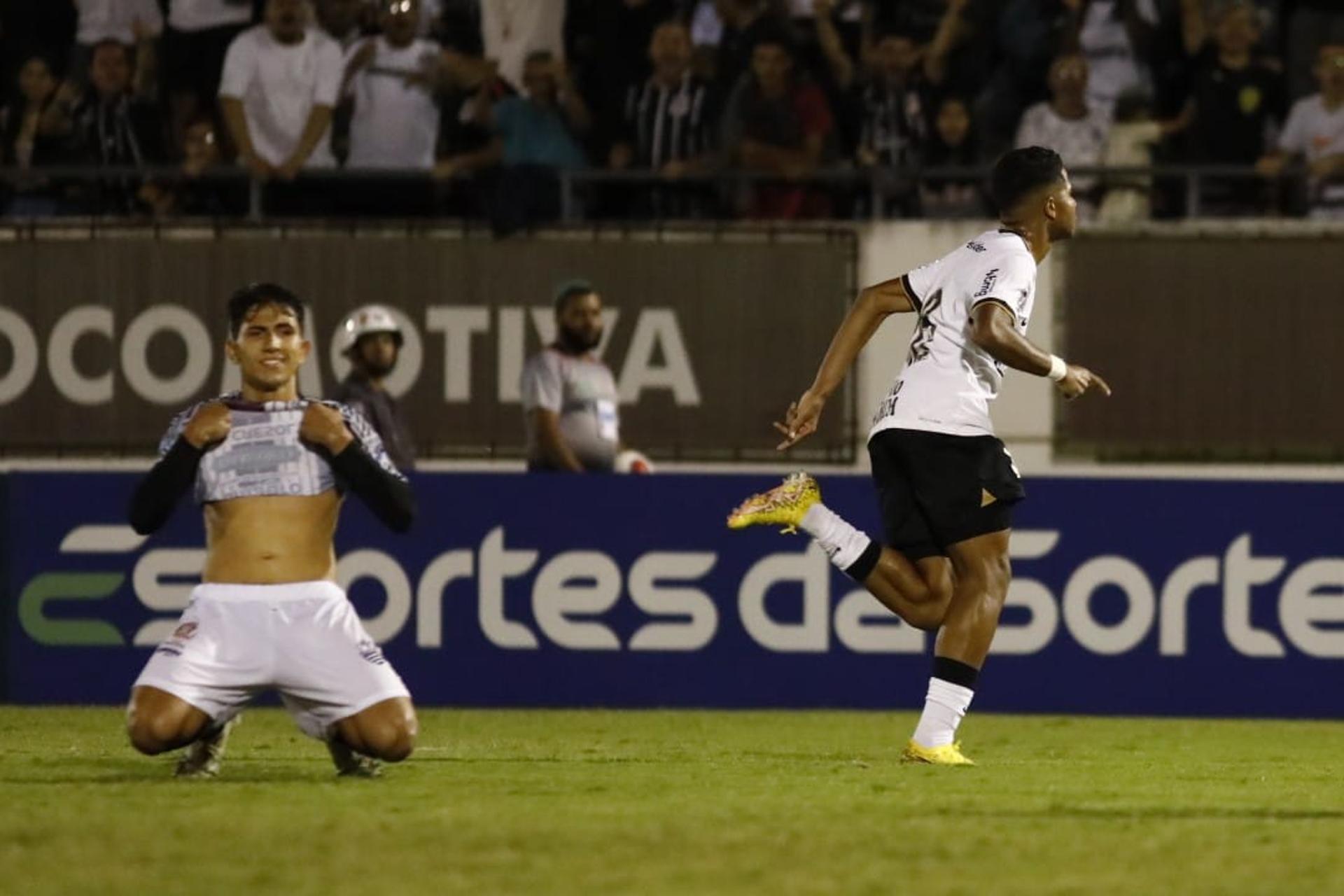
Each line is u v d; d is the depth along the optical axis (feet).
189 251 128.16
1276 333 127.65
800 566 109.91
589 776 69.97
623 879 47.83
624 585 110.22
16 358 128.57
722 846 52.70
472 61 134.82
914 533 74.02
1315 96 135.64
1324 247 127.24
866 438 127.34
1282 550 109.50
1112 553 109.60
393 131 135.23
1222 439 128.16
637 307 127.75
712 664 109.91
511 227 127.34
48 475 110.63
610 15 136.77
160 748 64.59
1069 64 133.49
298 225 127.85
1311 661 109.50
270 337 66.28
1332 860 51.57
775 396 127.75
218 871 48.60
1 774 69.56
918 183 132.26
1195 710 109.50
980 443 72.33
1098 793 66.39
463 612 110.22
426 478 110.22
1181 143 136.26
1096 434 128.47
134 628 110.73
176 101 137.08
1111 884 47.62
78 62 137.90
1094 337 128.16
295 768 71.92
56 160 136.77
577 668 110.22
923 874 48.78
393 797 62.39
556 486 110.01
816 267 127.44
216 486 66.18
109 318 128.57
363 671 66.18
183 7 137.08
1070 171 131.03
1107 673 109.70
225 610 65.36
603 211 135.95
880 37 136.36
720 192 134.31
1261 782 73.05
